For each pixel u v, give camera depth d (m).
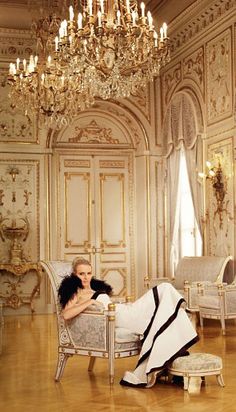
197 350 7.36
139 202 12.73
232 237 9.80
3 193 11.80
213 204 10.39
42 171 12.00
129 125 12.82
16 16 11.23
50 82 8.47
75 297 5.89
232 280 9.80
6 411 4.90
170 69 12.03
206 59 10.64
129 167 12.88
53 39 8.70
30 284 11.88
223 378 5.91
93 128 12.76
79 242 12.58
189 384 5.70
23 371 6.39
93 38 7.24
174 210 11.78
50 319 10.89
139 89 12.48
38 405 5.06
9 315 11.67
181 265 10.48
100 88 7.96
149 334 5.69
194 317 9.37
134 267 12.83
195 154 10.92
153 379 5.58
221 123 10.16
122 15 7.40
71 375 6.16
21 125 11.94
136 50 7.47
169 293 5.73
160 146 12.50
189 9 10.70
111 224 12.77
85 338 5.84
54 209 12.42
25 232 11.78
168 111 12.05
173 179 11.88
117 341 5.73
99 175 12.77
